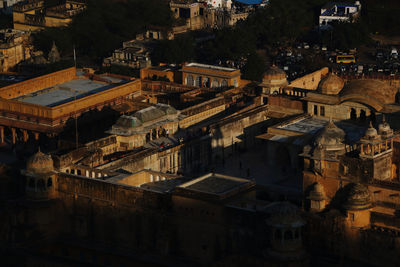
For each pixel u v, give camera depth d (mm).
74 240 195500
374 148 191750
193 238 181750
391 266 168625
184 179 196375
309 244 174750
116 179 194875
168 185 197250
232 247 177250
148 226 186500
